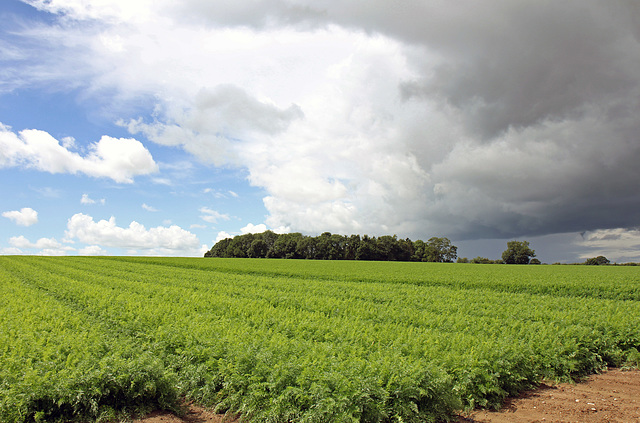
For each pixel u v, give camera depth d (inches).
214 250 6245.1
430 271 2101.4
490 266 3144.7
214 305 718.5
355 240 5098.4
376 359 359.3
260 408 313.9
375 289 1088.8
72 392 303.6
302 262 3179.1
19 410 289.3
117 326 558.3
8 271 1707.7
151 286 1063.6
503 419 325.7
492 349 403.5
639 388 407.5
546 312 679.1
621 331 522.0
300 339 444.5
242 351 363.9
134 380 329.7
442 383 320.5
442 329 572.4
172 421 323.3
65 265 2149.4
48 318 576.1
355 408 278.7
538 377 428.8
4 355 355.9
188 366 380.8
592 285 1259.2
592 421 318.3
